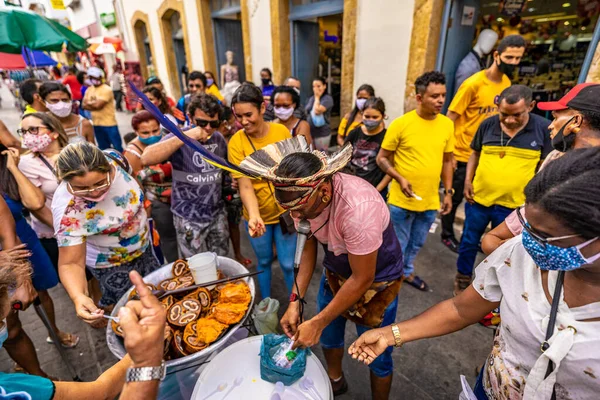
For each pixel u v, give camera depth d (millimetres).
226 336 1349
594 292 658
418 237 2457
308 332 1230
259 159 1215
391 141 2242
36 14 3443
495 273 883
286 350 1240
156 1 8102
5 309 833
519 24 4641
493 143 2062
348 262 1286
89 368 2053
